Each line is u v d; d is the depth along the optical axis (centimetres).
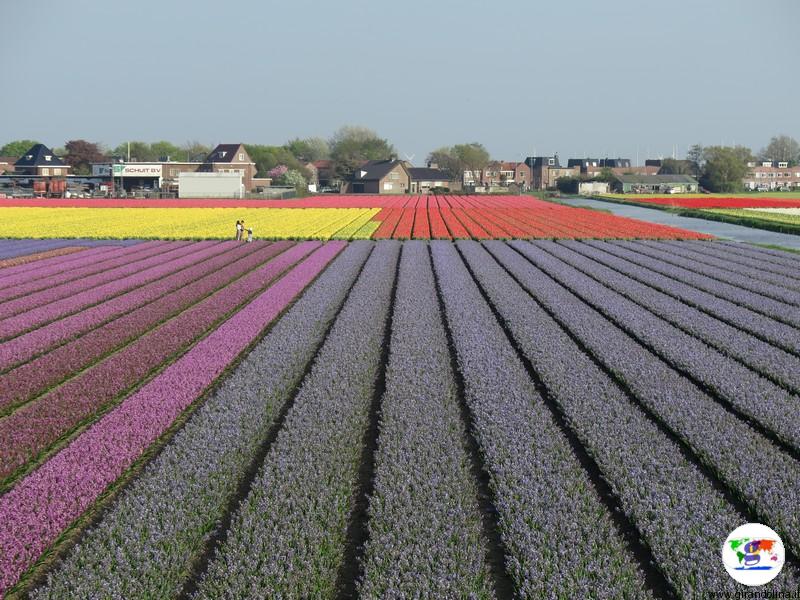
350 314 2880
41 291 3594
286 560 1117
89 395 1908
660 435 1608
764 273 4206
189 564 1169
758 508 1292
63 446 1658
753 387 1950
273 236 6206
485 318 2833
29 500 1304
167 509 1262
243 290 3544
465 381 2008
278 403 1853
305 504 1292
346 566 1205
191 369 2148
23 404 1955
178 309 3141
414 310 2975
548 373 2041
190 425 1677
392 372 2073
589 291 3506
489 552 1231
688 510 1275
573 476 1403
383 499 1319
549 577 1073
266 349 2328
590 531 1214
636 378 2027
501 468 1426
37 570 1184
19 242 5822
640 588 1066
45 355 2377
